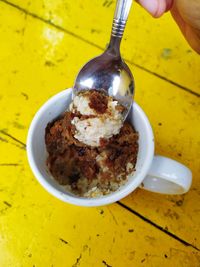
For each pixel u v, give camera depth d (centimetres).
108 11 21
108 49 15
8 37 20
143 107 19
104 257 16
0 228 16
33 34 20
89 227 16
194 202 17
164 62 20
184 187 14
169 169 14
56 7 21
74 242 16
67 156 15
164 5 17
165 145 18
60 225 16
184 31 20
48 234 16
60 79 19
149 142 14
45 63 20
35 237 16
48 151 15
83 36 20
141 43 20
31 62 20
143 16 21
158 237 16
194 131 18
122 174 15
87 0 21
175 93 19
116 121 14
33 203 17
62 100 15
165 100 19
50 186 13
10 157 18
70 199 13
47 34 20
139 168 14
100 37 20
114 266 16
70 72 20
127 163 15
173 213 17
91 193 14
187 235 16
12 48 20
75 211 17
